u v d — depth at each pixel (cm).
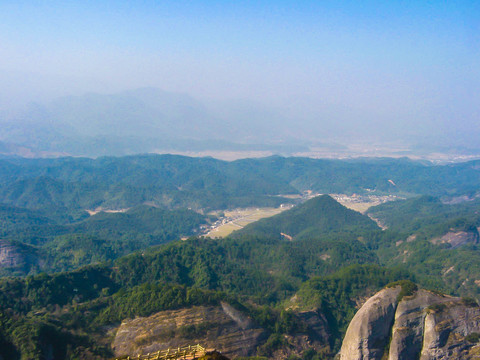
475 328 11038
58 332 11869
